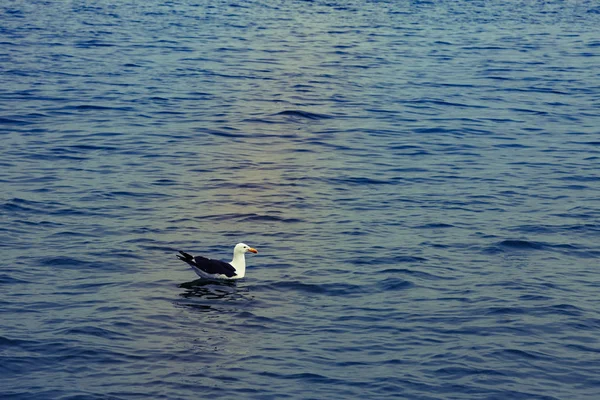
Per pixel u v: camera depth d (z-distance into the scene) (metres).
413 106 47.31
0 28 70.12
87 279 24.52
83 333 21.09
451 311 22.78
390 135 41.38
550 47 66.94
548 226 29.39
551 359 20.39
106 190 32.25
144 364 19.78
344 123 43.50
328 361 20.06
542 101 49.03
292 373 19.50
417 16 82.25
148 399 18.39
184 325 21.72
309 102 47.78
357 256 26.48
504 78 55.06
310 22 77.44
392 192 32.84
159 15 79.75
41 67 54.84
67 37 66.31
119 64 56.50
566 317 22.53
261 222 29.45
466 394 18.81
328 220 29.70
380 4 90.38
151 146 38.53
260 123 43.22
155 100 47.12
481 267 25.84
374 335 21.39
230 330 21.52
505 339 21.27
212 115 44.41
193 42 65.62
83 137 39.53
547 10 88.31
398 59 60.81
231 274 24.56
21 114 43.22
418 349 20.72
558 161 37.34
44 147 37.72
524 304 23.25
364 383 19.12
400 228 29.00
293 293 23.81
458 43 67.75
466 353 20.53
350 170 35.62
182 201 31.41
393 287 24.23
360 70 56.81
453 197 32.31
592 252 27.25
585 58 62.84
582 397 18.86
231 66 57.00
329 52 62.97
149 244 27.27
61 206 30.38
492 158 37.69
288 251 26.88
